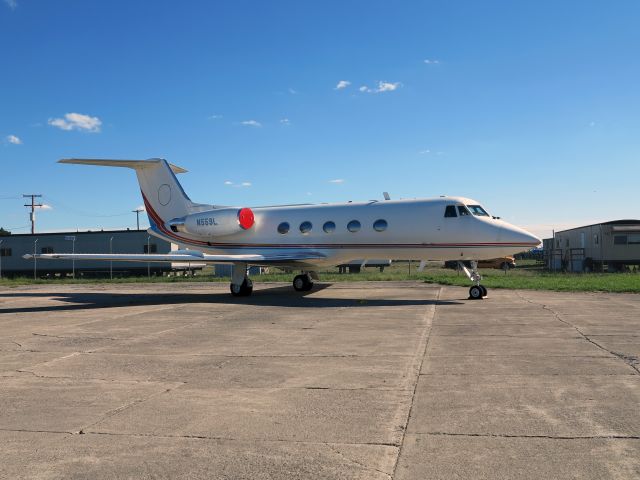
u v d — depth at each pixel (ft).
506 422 16.15
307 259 62.28
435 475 12.59
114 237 138.82
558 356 25.62
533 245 55.57
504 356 25.86
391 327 36.45
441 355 26.40
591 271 140.97
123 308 54.24
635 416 16.47
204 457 13.89
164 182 73.26
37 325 41.78
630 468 12.78
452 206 58.18
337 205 65.05
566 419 16.31
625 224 135.03
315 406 18.16
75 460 13.80
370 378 21.93
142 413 17.66
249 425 16.31
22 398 19.74
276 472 12.91
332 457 13.76
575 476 12.42
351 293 67.00
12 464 13.61
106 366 25.32
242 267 63.52
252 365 24.99
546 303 51.42
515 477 12.41
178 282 102.42
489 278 88.94
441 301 54.80
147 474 12.92
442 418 16.65
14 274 147.13
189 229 69.72
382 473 12.76
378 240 60.90
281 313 46.26
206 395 19.81
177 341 32.40
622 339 30.22
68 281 106.93
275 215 67.51
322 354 27.32
